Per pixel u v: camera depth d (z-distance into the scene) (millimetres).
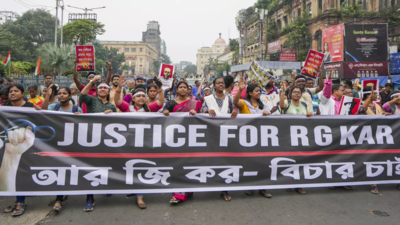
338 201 3998
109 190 3689
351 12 23891
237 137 4035
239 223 3336
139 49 101875
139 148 3809
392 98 5094
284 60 27094
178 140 3898
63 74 25562
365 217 3520
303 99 4848
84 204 3828
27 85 16969
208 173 3930
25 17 46312
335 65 20156
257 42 39281
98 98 4184
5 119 3619
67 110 4125
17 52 36500
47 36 45938
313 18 26219
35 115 3672
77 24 40062
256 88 4348
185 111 4203
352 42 19469
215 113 3986
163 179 3822
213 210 3668
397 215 3582
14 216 3469
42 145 3656
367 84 5957
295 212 3637
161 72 7609
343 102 5152
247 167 4023
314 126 4262
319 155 4227
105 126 3783
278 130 4152
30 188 3574
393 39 21984
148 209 3684
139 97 4227
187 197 4051
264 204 3869
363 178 4332
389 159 4438
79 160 3699
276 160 4102
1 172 3553
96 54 57906
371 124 4438
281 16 33406
